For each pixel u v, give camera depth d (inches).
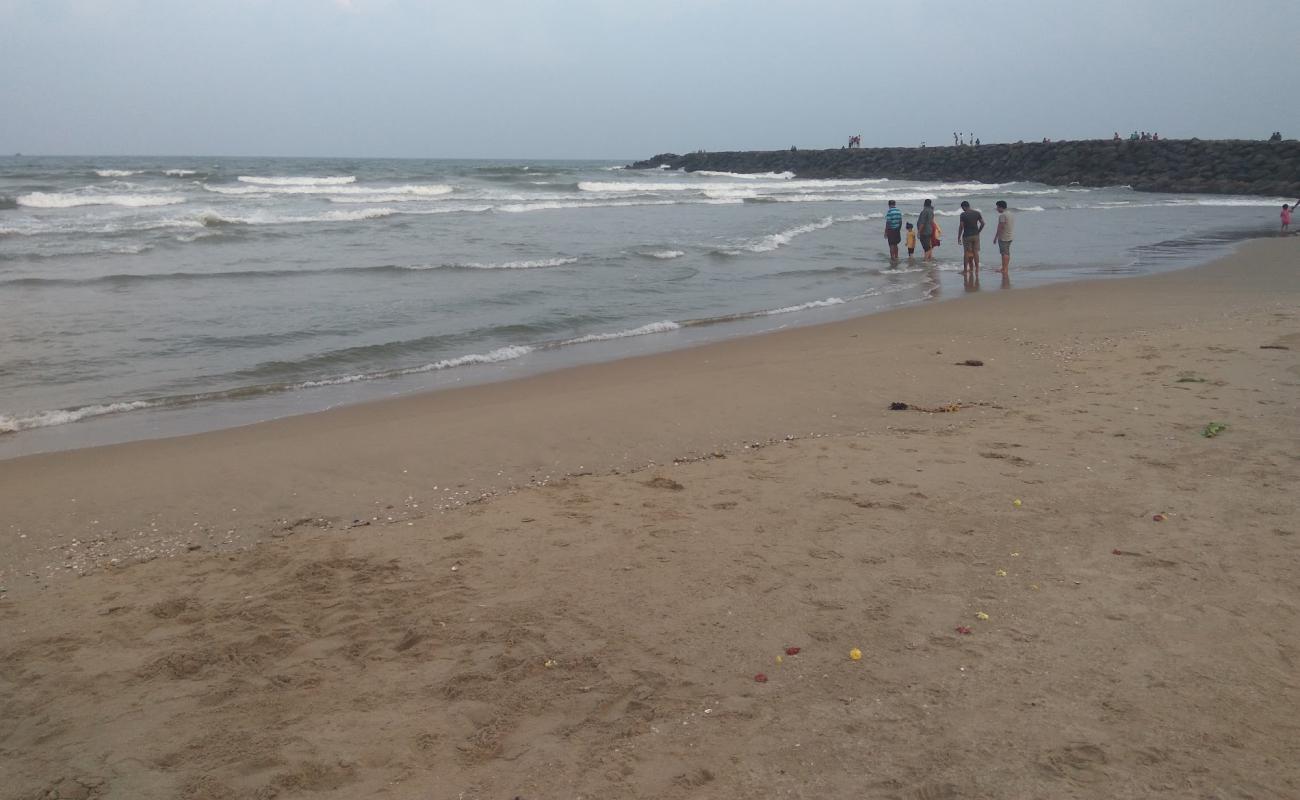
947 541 193.3
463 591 175.3
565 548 194.9
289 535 214.2
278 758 124.3
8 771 124.3
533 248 820.0
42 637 163.0
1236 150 2196.1
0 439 293.4
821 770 118.5
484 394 346.9
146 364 397.1
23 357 400.2
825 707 133.3
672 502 222.7
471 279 637.3
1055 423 284.5
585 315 526.9
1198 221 1234.0
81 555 204.5
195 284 586.6
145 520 224.1
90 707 139.2
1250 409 289.3
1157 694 134.5
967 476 234.7
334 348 431.8
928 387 343.0
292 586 180.9
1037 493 221.1
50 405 334.6
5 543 210.2
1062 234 1041.5
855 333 462.9
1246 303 534.6
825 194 1825.8
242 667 149.9
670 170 3806.6
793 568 181.2
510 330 481.7
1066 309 526.3
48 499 236.4
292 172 2536.9
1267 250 852.6
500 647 153.3
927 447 262.5
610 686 140.3
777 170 3321.9
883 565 181.9
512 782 118.0
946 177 2753.4
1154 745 122.3
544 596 171.8
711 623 159.5
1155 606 162.4
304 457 268.8
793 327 490.6
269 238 855.7
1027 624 157.1
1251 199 1834.4
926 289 629.6
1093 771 117.0
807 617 161.0
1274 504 208.2
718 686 139.9
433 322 498.0
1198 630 153.6
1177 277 668.1
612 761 121.6
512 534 203.9
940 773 117.2
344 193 1546.5
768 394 335.3
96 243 764.6
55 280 575.2
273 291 571.2
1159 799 111.3
